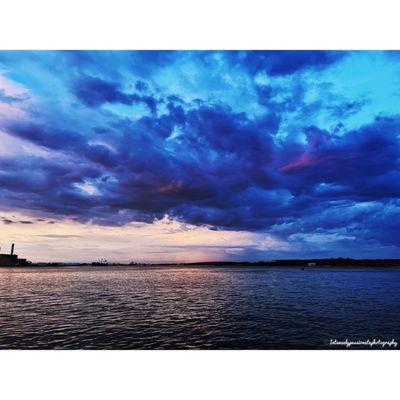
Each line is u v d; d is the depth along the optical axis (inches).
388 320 985.5
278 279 3565.5
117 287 2418.8
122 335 786.2
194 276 4463.6
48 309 1235.9
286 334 805.2
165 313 1130.7
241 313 1127.6
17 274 4985.2
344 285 2561.5
